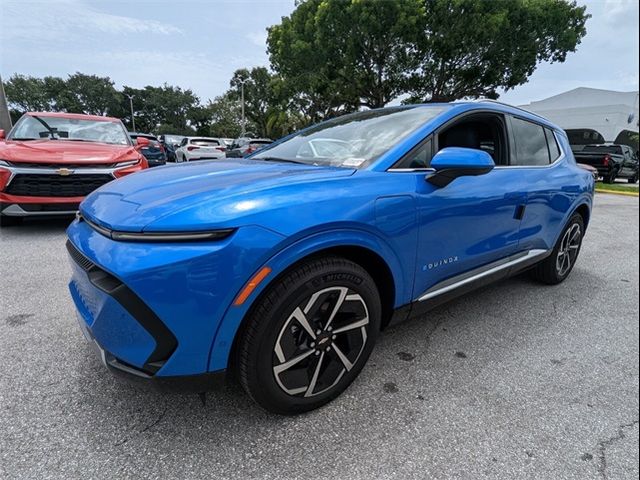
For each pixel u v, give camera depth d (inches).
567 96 1565.0
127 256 53.5
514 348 95.7
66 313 103.1
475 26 555.2
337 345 69.5
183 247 53.1
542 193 111.9
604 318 115.3
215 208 56.1
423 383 79.6
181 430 63.9
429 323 107.7
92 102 2655.0
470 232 88.7
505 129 105.7
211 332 55.2
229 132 1909.4
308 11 645.9
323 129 108.3
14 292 115.3
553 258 133.0
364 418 68.5
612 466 60.5
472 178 88.7
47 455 57.7
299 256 59.4
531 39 600.1
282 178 66.8
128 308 53.3
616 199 445.7
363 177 70.8
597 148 699.4
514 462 60.5
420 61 618.5
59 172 168.4
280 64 742.5
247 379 60.5
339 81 679.1
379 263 73.1
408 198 73.4
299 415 68.4
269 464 58.2
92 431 62.8
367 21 556.1
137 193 65.7
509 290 136.3
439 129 86.3
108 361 58.6
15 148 172.6
